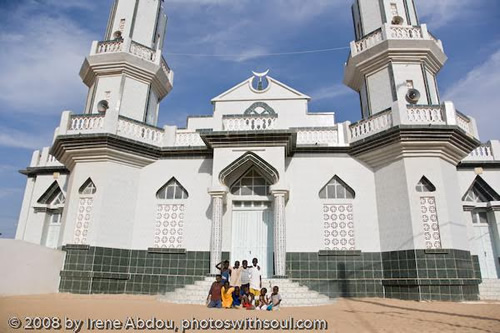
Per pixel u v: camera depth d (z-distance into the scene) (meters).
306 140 14.94
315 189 14.06
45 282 12.07
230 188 14.36
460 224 12.52
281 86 17.88
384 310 8.71
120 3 18.31
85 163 14.21
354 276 12.81
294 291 11.06
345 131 14.77
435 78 16.45
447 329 5.77
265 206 14.16
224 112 17.61
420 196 12.48
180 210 14.34
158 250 13.70
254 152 13.43
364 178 14.02
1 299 9.55
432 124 12.66
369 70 16.27
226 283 9.39
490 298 12.90
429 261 11.62
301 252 13.33
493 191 15.22
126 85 16.39
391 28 15.63
